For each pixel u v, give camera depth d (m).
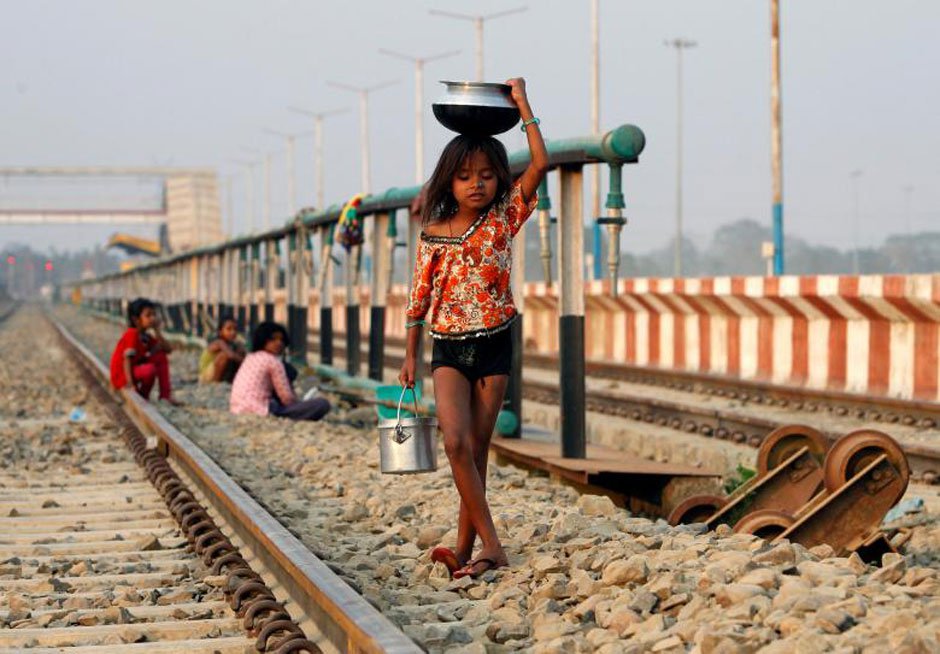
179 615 8.12
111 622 8.06
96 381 28.97
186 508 11.36
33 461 16.48
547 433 16.23
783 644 5.66
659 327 31.28
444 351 8.05
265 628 7.08
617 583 7.33
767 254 38.44
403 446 8.30
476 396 8.18
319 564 7.48
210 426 19.11
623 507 13.00
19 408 24.11
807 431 9.96
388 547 9.49
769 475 9.93
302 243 29.62
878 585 6.83
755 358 26.25
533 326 39.69
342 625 6.38
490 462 15.08
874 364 21.91
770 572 6.85
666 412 19.86
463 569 8.10
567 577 7.82
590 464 12.80
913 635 5.42
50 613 8.22
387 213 22.39
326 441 16.88
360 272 24.00
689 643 6.12
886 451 8.84
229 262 43.09
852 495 8.80
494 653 6.50
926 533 10.19
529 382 26.64
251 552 9.49
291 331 30.86
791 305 24.23
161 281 64.69
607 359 34.78
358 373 24.30
